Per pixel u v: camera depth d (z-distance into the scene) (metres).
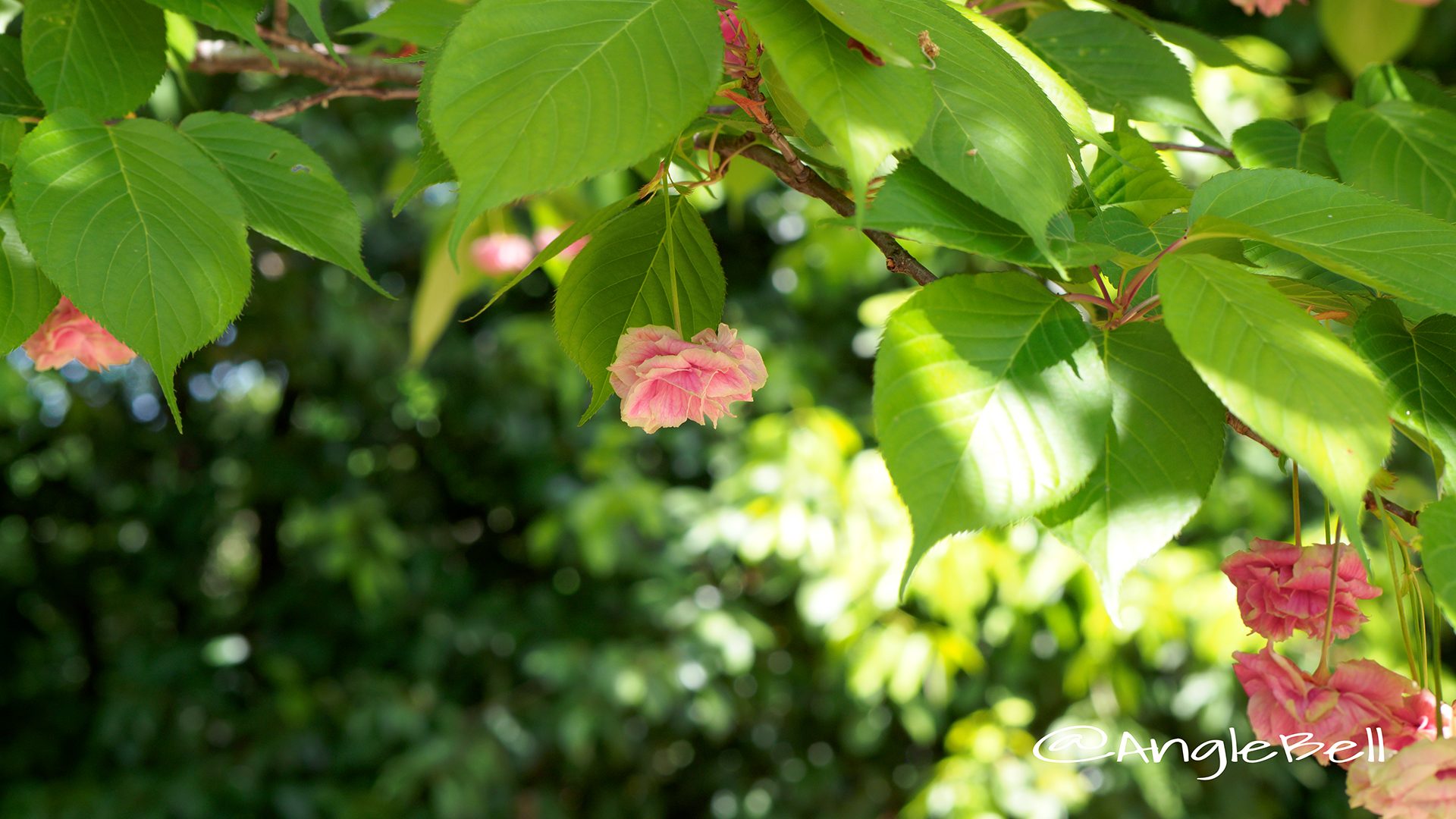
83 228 0.73
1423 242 0.67
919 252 2.15
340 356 2.90
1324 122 0.88
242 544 3.38
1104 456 0.68
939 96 0.66
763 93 0.74
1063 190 0.66
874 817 2.78
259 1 0.78
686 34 0.65
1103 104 0.88
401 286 2.98
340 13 2.27
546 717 2.69
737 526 2.33
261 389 3.31
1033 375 0.66
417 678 2.88
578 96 0.64
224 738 2.84
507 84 0.64
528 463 3.04
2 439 3.11
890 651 2.06
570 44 0.65
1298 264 0.73
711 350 0.75
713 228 3.04
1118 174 0.76
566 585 2.98
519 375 2.92
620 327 0.79
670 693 2.50
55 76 0.79
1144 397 0.68
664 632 2.77
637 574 2.80
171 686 2.88
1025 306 0.67
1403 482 1.95
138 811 2.63
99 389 3.11
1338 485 0.62
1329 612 0.71
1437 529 0.65
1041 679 2.47
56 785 2.75
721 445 2.62
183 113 1.24
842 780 2.88
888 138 0.64
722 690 2.65
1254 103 2.05
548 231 1.49
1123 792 2.38
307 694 2.79
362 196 2.60
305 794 2.64
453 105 0.64
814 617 1.99
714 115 0.76
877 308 2.05
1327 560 0.72
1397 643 1.96
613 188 1.85
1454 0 2.56
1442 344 0.70
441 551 3.04
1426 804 0.68
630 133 0.64
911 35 0.66
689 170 0.78
